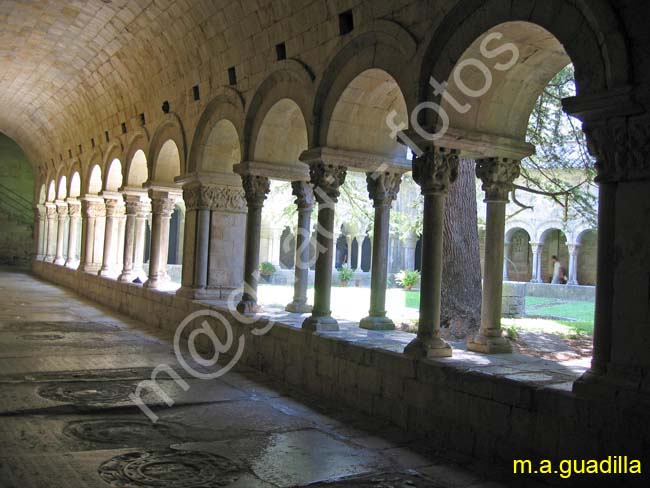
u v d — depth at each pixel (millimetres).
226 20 11305
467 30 6656
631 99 4922
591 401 5141
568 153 13000
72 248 25469
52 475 5223
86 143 22250
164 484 5168
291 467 5730
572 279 27328
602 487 5016
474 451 6199
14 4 14516
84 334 12961
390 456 6172
